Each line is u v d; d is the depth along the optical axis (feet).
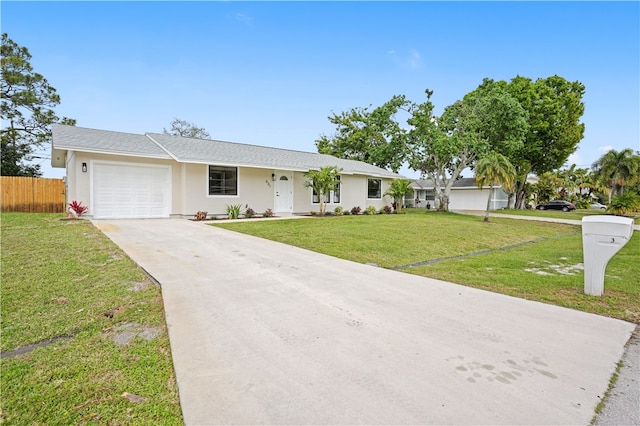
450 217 64.85
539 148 92.48
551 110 89.15
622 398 7.75
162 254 21.93
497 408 7.25
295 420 6.77
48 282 15.75
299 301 14.11
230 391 7.75
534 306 14.33
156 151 42.47
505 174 58.49
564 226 61.93
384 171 75.61
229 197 48.32
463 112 74.43
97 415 7.03
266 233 33.30
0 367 8.92
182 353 9.52
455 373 8.67
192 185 44.75
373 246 28.84
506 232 47.39
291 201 56.08
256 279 17.26
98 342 10.31
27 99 75.72
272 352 9.64
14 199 48.21
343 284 16.96
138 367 8.89
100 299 13.78
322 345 10.12
